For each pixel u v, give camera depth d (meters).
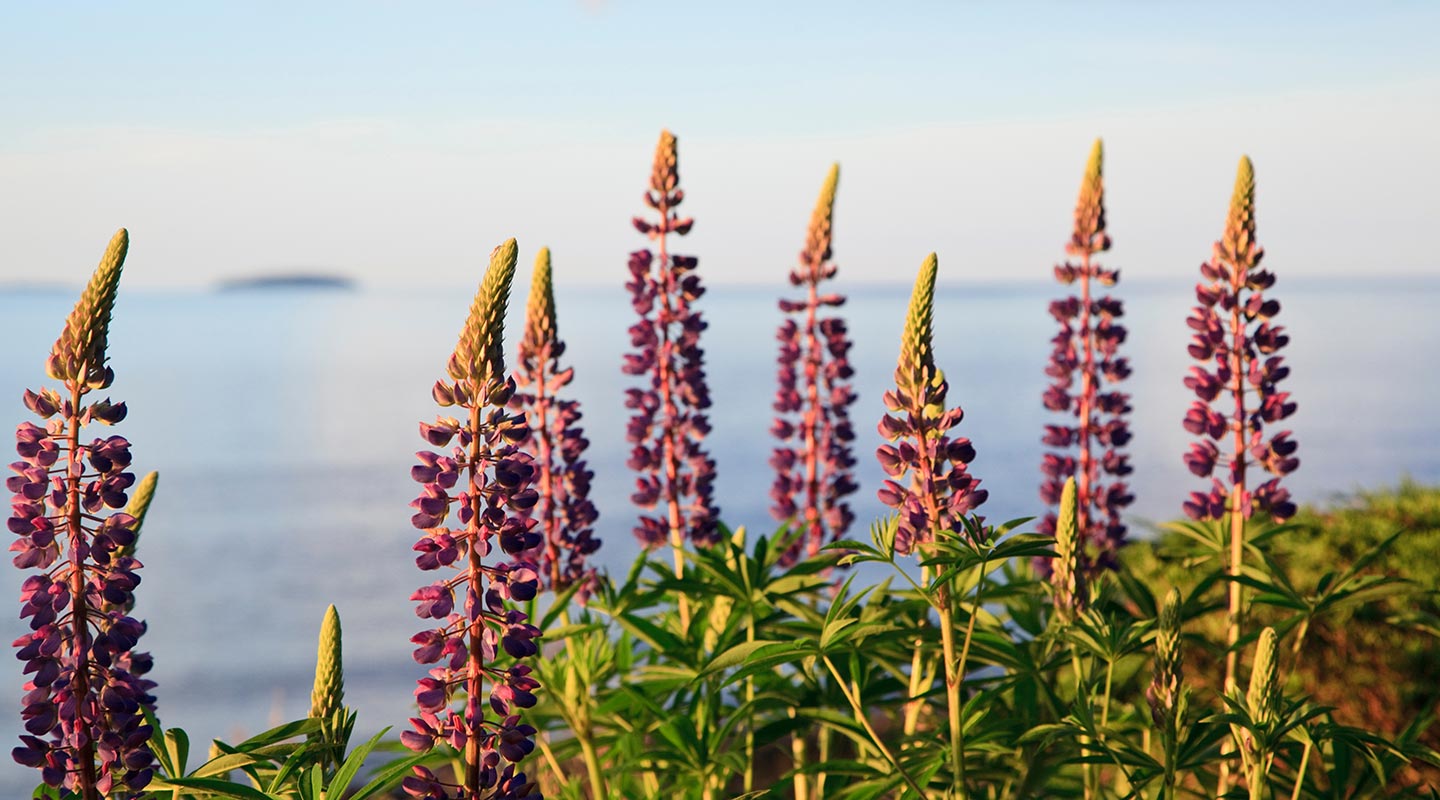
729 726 4.79
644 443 6.00
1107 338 6.02
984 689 4.61
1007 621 5.50
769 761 7.50
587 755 4.94
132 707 3.04
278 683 42.69
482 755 3.15
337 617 3.47
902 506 3.95
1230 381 5.21
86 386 2.98
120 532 3.02
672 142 6.08
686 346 6.02
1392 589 4.75
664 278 6.05
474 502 3.02
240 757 3.32
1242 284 5.18
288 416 124.50
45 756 2.99
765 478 76.25
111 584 3.02
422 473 3.02
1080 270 6.09
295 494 83.00
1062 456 6.00
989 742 4.52
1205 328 5.20
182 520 75.25
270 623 51.19
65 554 3.00
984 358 176.38
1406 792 4.54
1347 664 6.89
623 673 5.42
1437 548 7.11
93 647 3.01
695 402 6.01
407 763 3.14
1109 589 5.09
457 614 3.07
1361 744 4.21
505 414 3.06
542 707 5.07
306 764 3.36
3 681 42.44
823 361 6.48
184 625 51.34
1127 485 6.02
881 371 132.50
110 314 3.01
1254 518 5.52
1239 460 5.16
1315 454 79.31
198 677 43.75
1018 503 63.66
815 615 5.04
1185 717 4.05
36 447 2.95
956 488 3.88
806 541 6.51
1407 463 74.44
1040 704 5.04
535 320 5.44
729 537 6.06
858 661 4.71
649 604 5.27
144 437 110.56
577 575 5.39
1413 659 6.68
